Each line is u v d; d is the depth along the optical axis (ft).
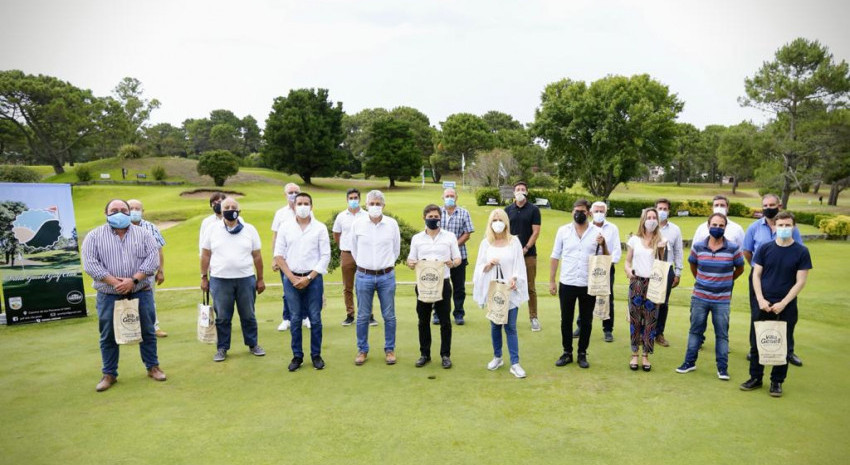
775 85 108.06
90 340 22.07
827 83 103.81
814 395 15.34
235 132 296.92
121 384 16.44
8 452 11.91
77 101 163.73
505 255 17.19
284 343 21.36
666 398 15.11
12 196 25.16
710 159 256.32
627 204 99.81
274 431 12.94
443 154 231.91
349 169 247.91
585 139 117.50
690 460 11.41
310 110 164.14
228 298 18.86
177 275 44.32
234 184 152.05
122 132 178.09
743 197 180.65
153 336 16.85
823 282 42.14
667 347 20.81
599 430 12.94
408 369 17.84
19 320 25.29
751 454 11.67
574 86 119.96
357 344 19.72
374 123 178.29
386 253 18.28
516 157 166.71
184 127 339.77
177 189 135.74
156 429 13.09
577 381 16.58
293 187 23.58
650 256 17.81
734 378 16.98
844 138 104.73
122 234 16.24
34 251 25.58
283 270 17.85
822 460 11.38
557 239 19.16
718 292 16.79
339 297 31.71
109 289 15.99
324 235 18.37
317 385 16.24
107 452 11.89
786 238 15.96
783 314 17.24
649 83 118.83
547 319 25.67
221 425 13.30
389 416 13.83
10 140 167.43
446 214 24.58
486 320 25.58
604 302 18.20
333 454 11.75
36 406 14.62
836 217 78.95
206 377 17.04
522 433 12.78
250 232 19.30
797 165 120.26
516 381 16.61
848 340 21.70
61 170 168.86
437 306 18.13
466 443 12.25
